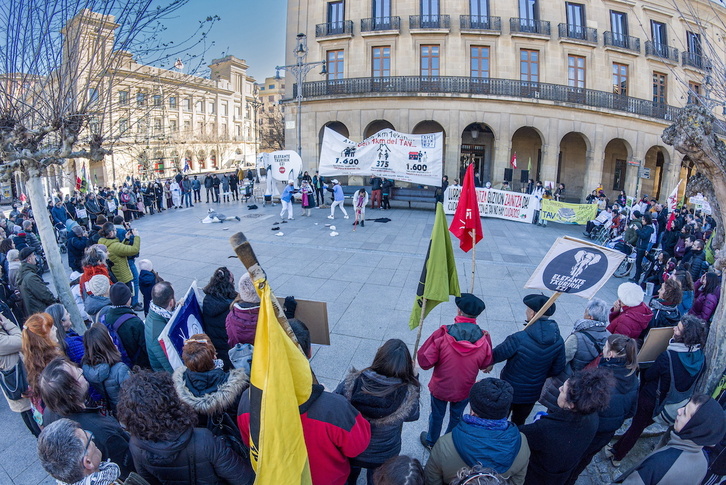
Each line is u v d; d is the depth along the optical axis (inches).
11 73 169.5
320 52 989.2
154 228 585.0
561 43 971.3
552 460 100.3
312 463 87.5
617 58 1016.2
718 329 149.3
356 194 578.9
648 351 161.8
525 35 942.4
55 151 187.9
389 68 962.7
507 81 940.0
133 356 156.5
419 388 104.9
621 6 1013.2
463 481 73.8
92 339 121.8
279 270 378.9
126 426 84.4
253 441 75.8
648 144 1063.0
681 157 1110.4
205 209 787.4
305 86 980.6
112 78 188.7
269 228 575.2
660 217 542.6
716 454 113.8
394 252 448.5
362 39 958.4
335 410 87.3
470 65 956.6
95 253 234.2
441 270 169.0
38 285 200.4
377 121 1016.9
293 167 794.8
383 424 98.7
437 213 169.5
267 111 3230.8
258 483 68.4
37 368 121.8
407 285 342.3
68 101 183.9
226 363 162.6
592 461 155.3
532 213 687.7
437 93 919.7
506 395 90.6
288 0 1008.9
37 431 148.7
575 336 143.2
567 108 964.6
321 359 221.1
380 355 103.0
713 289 211.3
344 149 743.1
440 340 136.9
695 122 148.3
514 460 89.3
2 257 274.7
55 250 205.9
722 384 140.7
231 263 402.0
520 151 1088.8
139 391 83.5
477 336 136.2
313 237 517.0
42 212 200.2
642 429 144.0
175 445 83.4
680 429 97.0
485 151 1073.5
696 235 400.5
